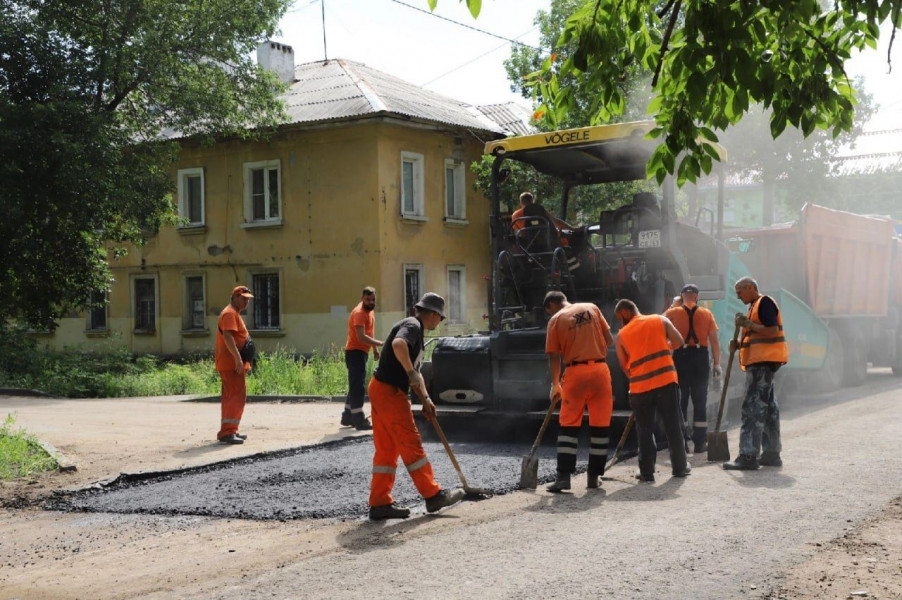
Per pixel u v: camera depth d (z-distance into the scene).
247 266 28.61
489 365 11.10
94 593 5.38
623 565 5.46
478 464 9.38
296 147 27.59
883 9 4.37
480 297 30.03
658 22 4.98
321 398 16.84
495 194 11.42
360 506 7.48
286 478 8.80
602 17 4.88
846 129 4.86
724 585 5.04
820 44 4.67
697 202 11.82
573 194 12.19
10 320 26.03
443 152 28.59
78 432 12.13
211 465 9.58
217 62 26.92
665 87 4.88
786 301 14.46
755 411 8.78
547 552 5.83
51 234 23.83
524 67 25.59
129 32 24.53
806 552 5.69
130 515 7.55
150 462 9.70
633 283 10.76
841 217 16.78
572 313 8.20
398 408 7.06
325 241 27.14
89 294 25.91
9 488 8.67
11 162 22.22
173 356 30.05
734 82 4.47
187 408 15.64
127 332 31.19
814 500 7.24
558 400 8.24
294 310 27.73
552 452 10.17
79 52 24.28
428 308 7.29
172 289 30.25
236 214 28.80
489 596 4.93
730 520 6.61
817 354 15.74
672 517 6.77
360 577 5.40
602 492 7.91
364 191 26.45
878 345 19.11
